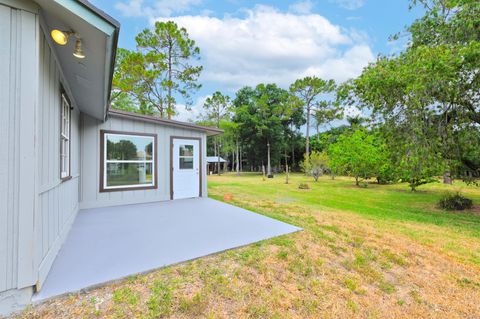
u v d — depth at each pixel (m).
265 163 26.58
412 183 10.05
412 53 5.98
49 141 2.32
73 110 4.12
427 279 2.63
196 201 6.36
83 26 1.88
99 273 2.22
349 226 4.55
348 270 2.70
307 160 17.03
